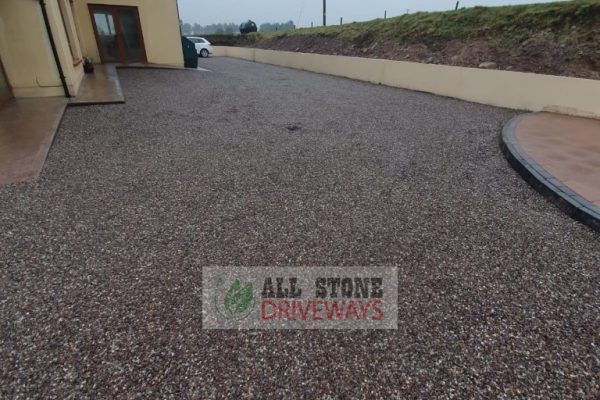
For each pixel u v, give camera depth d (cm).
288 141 445
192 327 159
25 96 589
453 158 390
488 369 140
